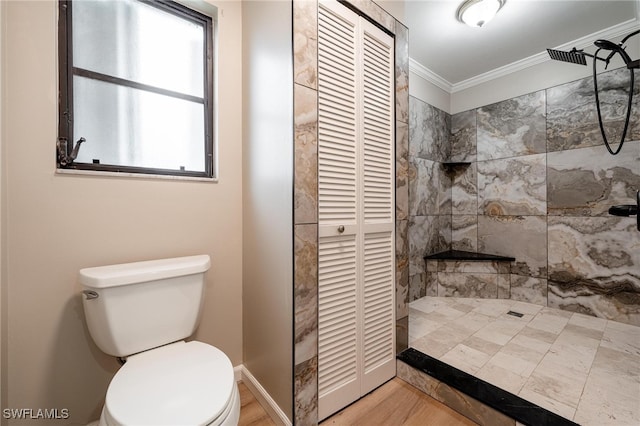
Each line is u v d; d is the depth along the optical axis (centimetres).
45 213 104
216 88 147
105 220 116
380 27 147
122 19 126
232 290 153
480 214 282
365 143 140
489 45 231
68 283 108
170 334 111
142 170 129
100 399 116
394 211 156
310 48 116
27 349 102
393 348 156
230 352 152
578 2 182
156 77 135
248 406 134
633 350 168
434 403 136
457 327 202
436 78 279
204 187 143
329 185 124
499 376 142
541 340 181
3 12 97
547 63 240
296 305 112
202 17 146
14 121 99
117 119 125
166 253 131
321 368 122
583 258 224
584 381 138
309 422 117
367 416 127
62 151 109
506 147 265
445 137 297
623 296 207
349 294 133
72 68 114
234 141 153
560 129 234
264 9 131
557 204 236
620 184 207
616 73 207
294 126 111
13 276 99
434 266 272
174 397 78
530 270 251
